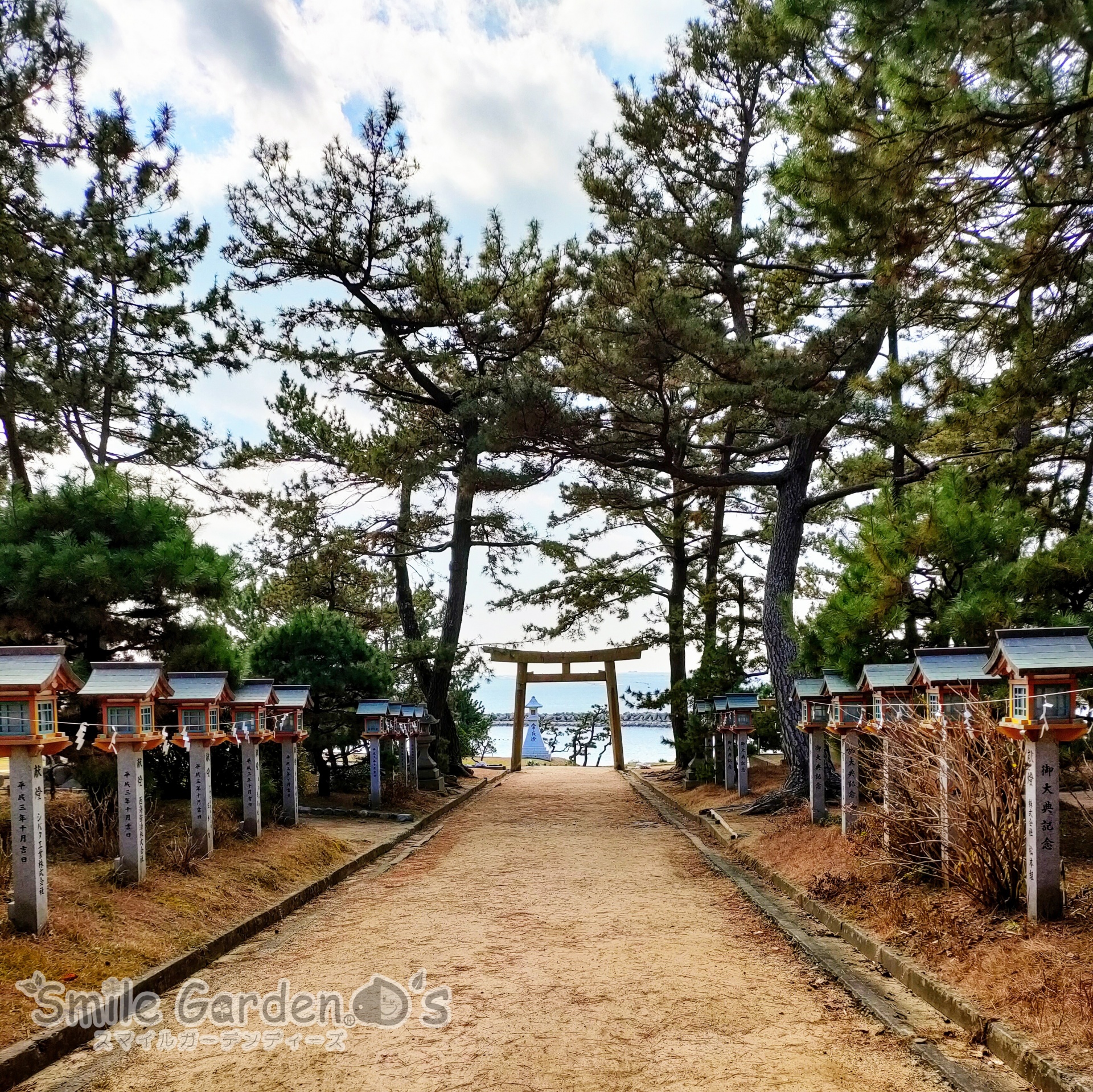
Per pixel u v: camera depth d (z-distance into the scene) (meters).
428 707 23.17
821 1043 4.93
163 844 8.77
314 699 16.19
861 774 11.34
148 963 6.23
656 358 13.05
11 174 13.41
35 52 13.30
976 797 6.84
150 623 10.45
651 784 23.52
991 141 7.23
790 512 15.32
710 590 21.23
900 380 12.22
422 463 19.16
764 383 12.98
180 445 17.70
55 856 8.12
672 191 15.91
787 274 15.59
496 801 20.36
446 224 19.73
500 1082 4.48
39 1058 4.80
